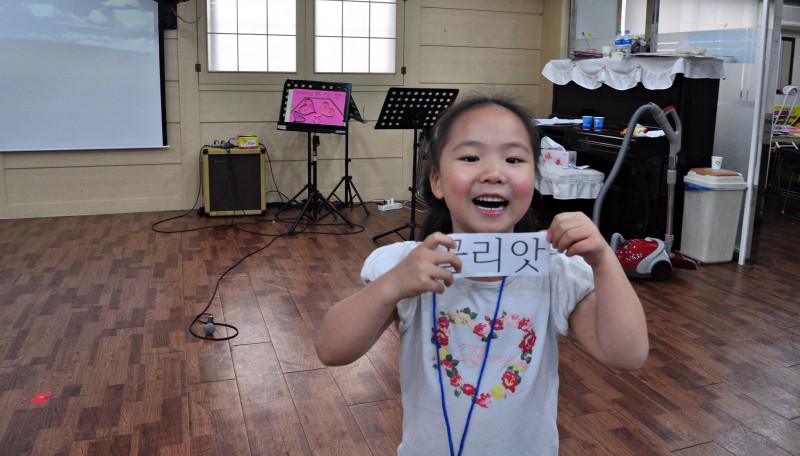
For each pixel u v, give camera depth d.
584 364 3.10
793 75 6.58
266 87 6.27
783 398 2.82
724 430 2.55
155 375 2.94
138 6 5.84
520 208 1.01
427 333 1.08
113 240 5.17
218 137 6.24
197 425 2.54
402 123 4.82
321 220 5.95
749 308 3.89
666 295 4.09
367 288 0.98
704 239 4.71
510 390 1.06
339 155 6.57
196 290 4.05
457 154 1.01
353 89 6.51
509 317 1.07
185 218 5.95
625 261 4.34
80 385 2.83
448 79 6.79
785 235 5.63
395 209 6.41
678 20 5.38
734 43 4.77
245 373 2.97
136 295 3.94
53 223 5.69
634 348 0.98
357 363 3.08
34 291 3.97
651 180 4.97
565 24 6.64
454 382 1.06
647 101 5.09
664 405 2.74
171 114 6.11
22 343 3.24
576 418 2.62
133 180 6.11
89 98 5.86
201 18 6.01
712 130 4.84
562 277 1.08
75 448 2.36
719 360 3.18
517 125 1.01
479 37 6.80
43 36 5.67
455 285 1.08
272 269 4.50
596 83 5.62
